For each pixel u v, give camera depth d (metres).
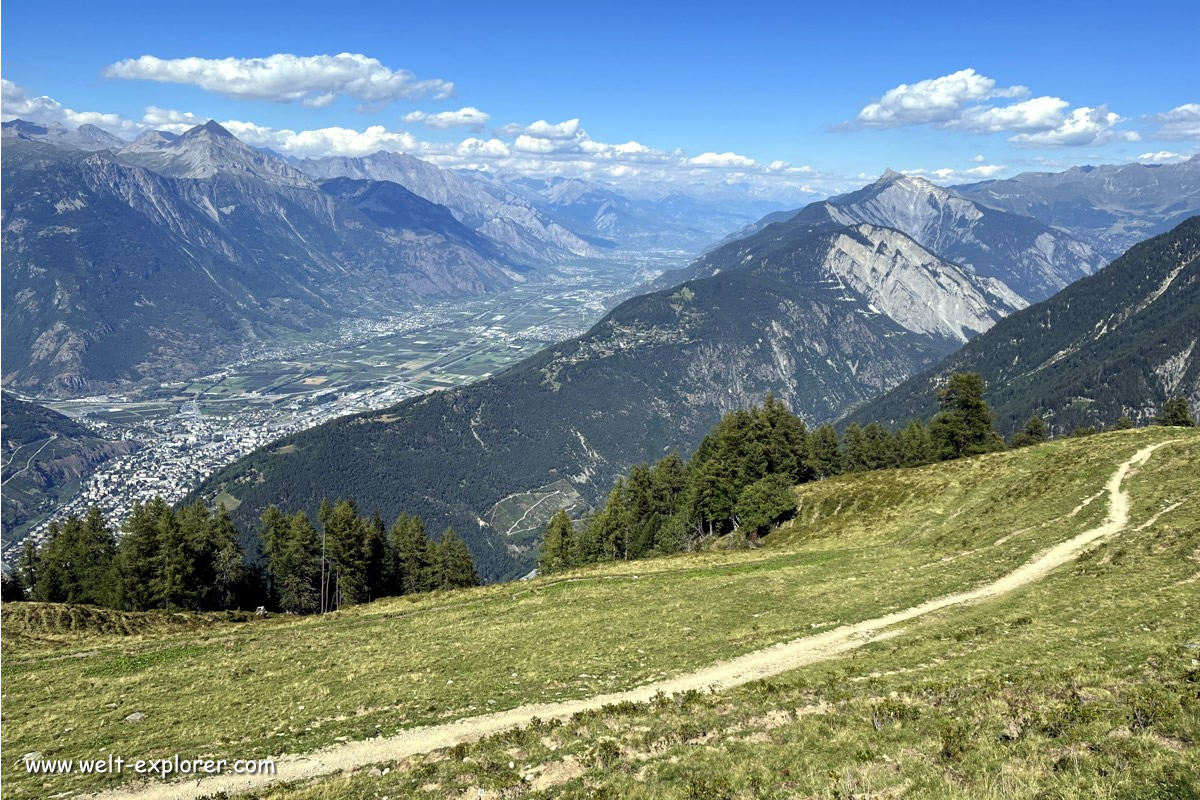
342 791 26.31
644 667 40.97
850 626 45.50
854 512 92.69
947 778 19.69
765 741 25.39
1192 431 82.56
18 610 69.50
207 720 38.16
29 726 38.81
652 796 21.69
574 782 24.09
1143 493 63.53
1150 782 17.61
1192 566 42.12
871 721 25.34
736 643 43.84
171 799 28.78
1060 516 64.88
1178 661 26.73
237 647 56.88
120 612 74.56
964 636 37.41
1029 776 18.92
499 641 51.47
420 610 70.31
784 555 78.00
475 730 33.12
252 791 28.12
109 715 40.03
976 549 63.41
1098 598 40.25
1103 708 23.00
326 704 39.16
